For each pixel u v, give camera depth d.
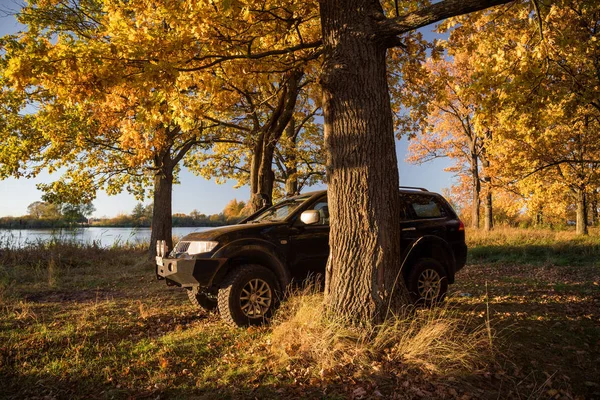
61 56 4.16
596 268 10.22
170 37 4.75
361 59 4.11
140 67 4.74
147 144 9.33
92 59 4.25
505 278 8.77
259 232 4.96
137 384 3.33
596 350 3.96
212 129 12.80
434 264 5.50
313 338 3.67
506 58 6.20
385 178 4.12
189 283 4.68
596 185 17.23
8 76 4.14
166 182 13.84
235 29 5.43
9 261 10.19
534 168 16.31
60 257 10.80
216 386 3.20
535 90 6.27
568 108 7.70
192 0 4.62
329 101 4.28
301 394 2.97
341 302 4.02
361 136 4.09
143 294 6.97
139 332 4.68
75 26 11.35
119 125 9.39
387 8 7.80
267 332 4.38
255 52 5.84
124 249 14.49
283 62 6.34
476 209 25.64
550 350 3.88
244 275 4.60
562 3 6.05
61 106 4.89
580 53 7.21
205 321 5.11
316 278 5.21
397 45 4.35
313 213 4.68
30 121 12.30
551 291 6.83
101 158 13.77
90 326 4.73
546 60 5.96
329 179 4.29
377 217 4.05
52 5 11.12
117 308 5.80
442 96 7.67
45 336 4.34
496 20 6.99
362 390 2.96
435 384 3.05
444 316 4.44
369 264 3.99
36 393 3.20
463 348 3.60
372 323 3.88
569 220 32.12
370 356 3.47
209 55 5.05
